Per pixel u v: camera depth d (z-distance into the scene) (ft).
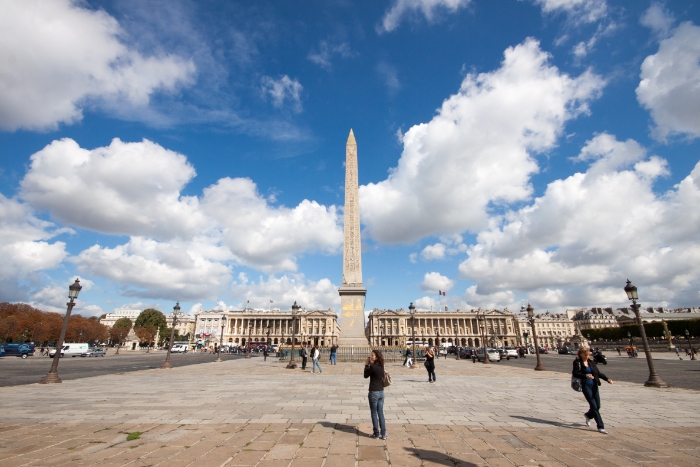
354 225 135.85
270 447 27.53
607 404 46.55
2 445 27.55
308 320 553.64
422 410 42.19
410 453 26.37
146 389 58.13
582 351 34.01
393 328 558.56
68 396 50.55
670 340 287.69
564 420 37.06
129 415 37.99
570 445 28.45
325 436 30.50
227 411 40.32
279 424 34.45
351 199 137.90
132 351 339.98
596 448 27.68
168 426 33.50
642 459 25.27
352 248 133.80
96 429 32.30
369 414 39.14
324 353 154.92
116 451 26.30
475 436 30.91
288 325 555.28
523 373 97.25
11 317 309.22
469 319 558.15
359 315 128.57
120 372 94.12
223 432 31.55
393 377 84.48
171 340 112.78
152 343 435.12
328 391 56.44
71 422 34.86
